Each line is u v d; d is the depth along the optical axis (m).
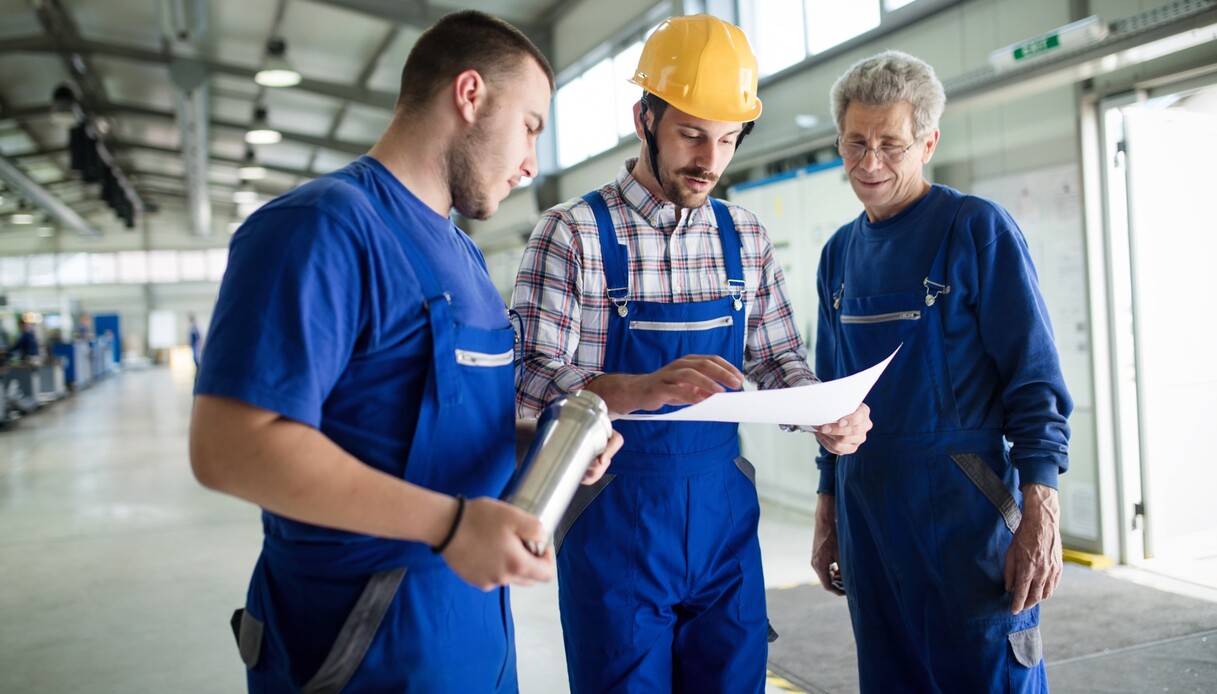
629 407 1.12
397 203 0.90
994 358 1.35
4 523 4.88
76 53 9.82
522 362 1.28
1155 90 3.14
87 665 2.76
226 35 9.88
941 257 1.38
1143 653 2.49
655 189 1.33
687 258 1.35
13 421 9.76
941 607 1.38
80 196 21.12
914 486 1.39
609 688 1.28
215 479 0.76
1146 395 3.38
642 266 1.33
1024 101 3.62
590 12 7.54
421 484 0.88
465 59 0.91
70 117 10.30
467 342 0.92
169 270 23.58
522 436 1.13
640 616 1.28
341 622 0.88
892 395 1.42
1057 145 3.48
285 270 0.78
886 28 4.13
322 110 12.48
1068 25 3.04
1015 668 1.35
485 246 12.01
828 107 4.61
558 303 1.29
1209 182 3.50
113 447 7.88
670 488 1.29
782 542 4.04
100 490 5.82
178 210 23.55
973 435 1.37
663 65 1.24
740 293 1.38
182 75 9.91
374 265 0.84
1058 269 3.54
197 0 7.63
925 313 1.39
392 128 0.95
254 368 0.75
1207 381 3.52
